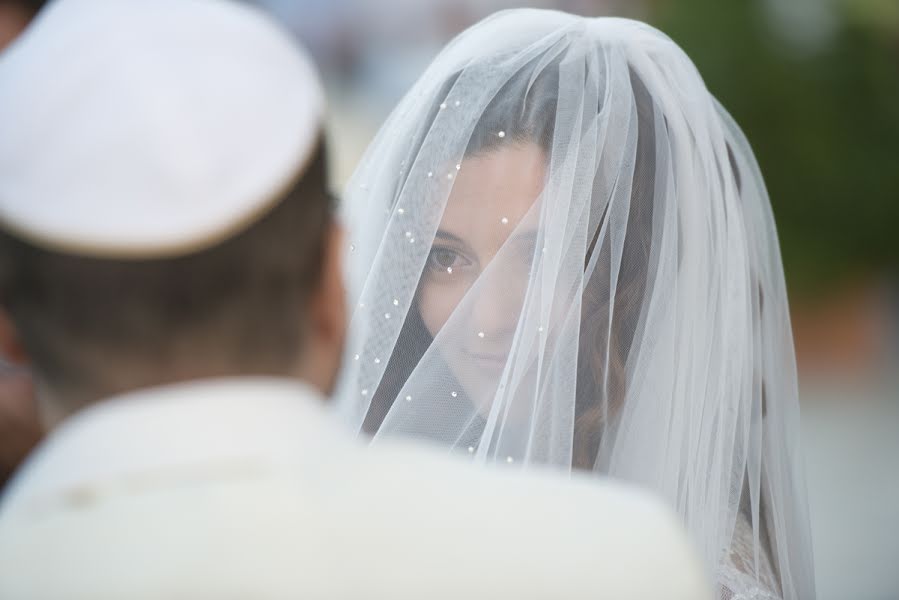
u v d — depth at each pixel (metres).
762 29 20.45
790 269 20.69
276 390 2.22
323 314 2.38
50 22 2.31
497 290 4.04
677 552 2.36
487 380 4.05
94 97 2.14
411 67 22.16
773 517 4.36
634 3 20.30
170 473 2.13
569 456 3.89
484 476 2.38
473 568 2.20
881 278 20.97
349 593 2.11
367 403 4.12
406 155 4.33
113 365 2.17
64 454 2.18
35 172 2.12
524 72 4.17
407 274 4.14
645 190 4.13
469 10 22.14
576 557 2.26
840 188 20.61
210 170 2.12
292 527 2.12
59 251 2.11
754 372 4.39
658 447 3.98
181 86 2.17
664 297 4.07
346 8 22.08
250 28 2.31
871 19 20.61
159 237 2.09
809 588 4.51
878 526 12.59
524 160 4.06
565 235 3.99
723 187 4.31
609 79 4.16
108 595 2.06
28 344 2.22
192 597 2.06
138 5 2.30
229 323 2.18
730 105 20.48
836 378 18.41
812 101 20.50
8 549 2.13
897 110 20.56
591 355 4.00
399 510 2.22
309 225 2.25
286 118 2.23
